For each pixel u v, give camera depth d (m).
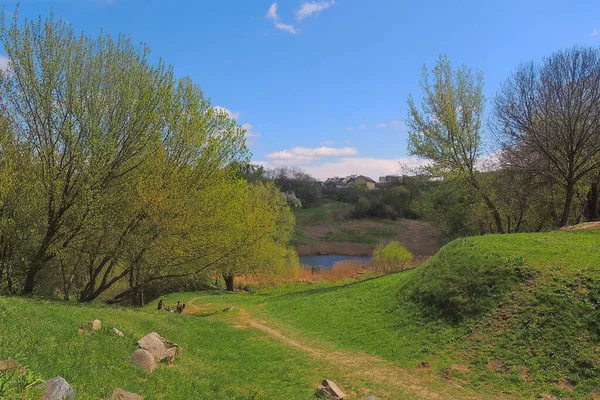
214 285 43.56
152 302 32.75
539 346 11.28
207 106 19.39
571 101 25.88
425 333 14.47
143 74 18.06
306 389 11.16
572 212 33.84
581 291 12.22
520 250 16.11
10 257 18.31
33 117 16.33
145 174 18.30
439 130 28.44
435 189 30.44
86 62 16.86
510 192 30.41
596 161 26.47
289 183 107.88
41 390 5.11
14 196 16.52
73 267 20.84
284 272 38.59
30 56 15.93
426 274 18.14
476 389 10.64
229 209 20.22
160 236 18.42
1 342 7.31
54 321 10.41
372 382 11.65
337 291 25.34
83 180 17.20
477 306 14.11
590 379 9.77
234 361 13.75
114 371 7.99
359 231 85.00
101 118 16.86
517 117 28.25
